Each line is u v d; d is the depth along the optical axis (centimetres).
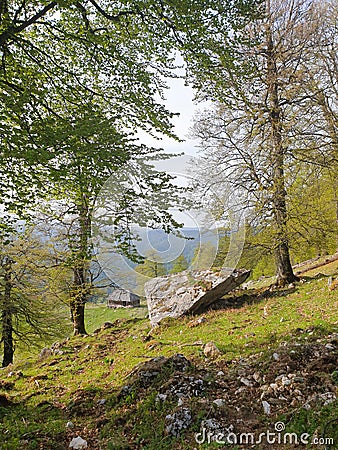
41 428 477
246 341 765
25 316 1488
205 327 984
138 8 685
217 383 512
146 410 464
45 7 682
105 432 448
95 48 734
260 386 495
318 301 1048
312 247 1495
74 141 604
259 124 1373
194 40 701
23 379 815
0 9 626
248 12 707
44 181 697
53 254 1290
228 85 810
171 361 566
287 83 1360
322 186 1503
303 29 1373
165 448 388
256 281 2047
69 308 1488
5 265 1380
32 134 602
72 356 972
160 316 1108
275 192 1371
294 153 1389
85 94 781
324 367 501
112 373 725
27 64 751
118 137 647
